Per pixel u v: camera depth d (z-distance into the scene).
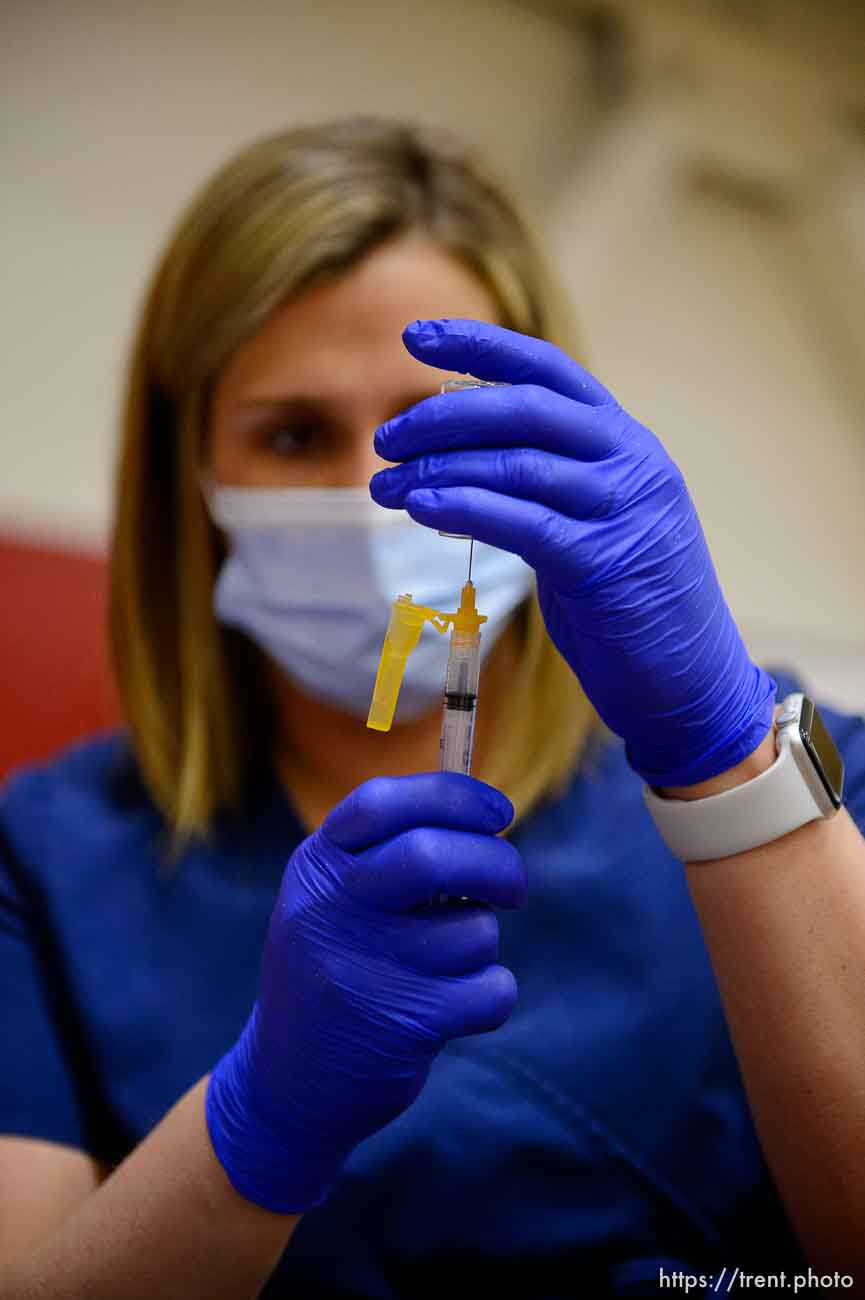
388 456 0.63
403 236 0.98
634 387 2.35
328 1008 0.64
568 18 2.25
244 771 1.07
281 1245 0.70
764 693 0.69
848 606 2.52
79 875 1.01
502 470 0.62
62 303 2.03
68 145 2.01
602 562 0.62
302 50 2.12
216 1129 0.68
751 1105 0.70
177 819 1.03
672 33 2.18
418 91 2.20
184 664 1.08
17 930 1.00
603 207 2.25
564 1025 0.91
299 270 0.95
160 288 1.09
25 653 1.57
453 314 0.98
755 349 2.45
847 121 2.38
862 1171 0.65
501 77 2.25
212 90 2.08
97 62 2.00
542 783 1.00
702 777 0.66
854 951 0.65
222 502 0.99
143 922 0.98
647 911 0.95
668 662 0.64
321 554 0.94
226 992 0.94
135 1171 0.70
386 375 0.96
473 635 0.69
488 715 1.07
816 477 2.51
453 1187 0.85
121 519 1.14
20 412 2.01
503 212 1.09
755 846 0.65
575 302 2.26
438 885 0.62
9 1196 0.85
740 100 2.27
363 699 0.98
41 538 1.61
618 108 2.23
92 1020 0.94
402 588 0.92
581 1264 0.85
